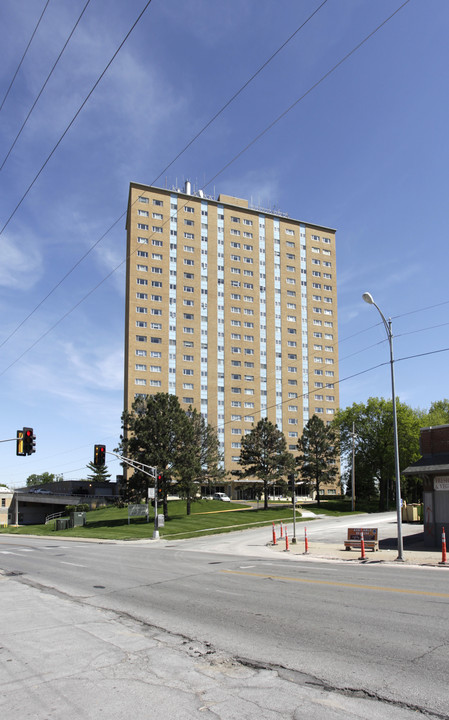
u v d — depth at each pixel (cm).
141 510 4878
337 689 565
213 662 674
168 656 706
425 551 2216
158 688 583
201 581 1417
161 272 9419
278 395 9944
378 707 514
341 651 702
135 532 4128
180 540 3588
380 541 2839
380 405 6725
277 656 689
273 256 10550
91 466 11588
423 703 520
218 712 511
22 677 632
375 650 701
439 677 590
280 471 6131
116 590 1312
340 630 812
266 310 10225
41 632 864
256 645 745
